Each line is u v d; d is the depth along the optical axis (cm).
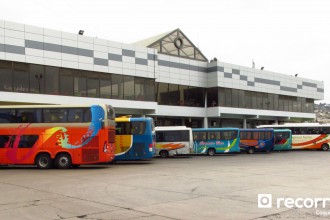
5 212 945
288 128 4559
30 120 2300
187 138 3488
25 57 3039
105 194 1219
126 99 3738
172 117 4609
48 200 1115
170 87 4394
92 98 3441
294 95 5856
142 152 2711
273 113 5450
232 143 3769
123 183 1498
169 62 4388
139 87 3866
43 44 3161
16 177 1786
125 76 3753
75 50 3372
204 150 3781
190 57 4672
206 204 1029
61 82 3266
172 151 3472
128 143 2725
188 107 4556
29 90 3053
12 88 2959
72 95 3331
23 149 2283
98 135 2230
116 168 2294
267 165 2389
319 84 6366
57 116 2280
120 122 2753
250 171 1977
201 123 4897
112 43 3656
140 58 3881
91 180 1614
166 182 1519
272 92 5456
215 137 3788
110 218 867
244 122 5203
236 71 4912
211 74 4728
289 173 1859
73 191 1292
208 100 4762
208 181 1539
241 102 4988
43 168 2262
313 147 4481
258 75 5247
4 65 2933
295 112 5891
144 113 3984
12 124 2314
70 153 2234
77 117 2259
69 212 938
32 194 1234
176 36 4534
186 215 891
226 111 4747
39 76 3125
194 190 1291
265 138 4116
